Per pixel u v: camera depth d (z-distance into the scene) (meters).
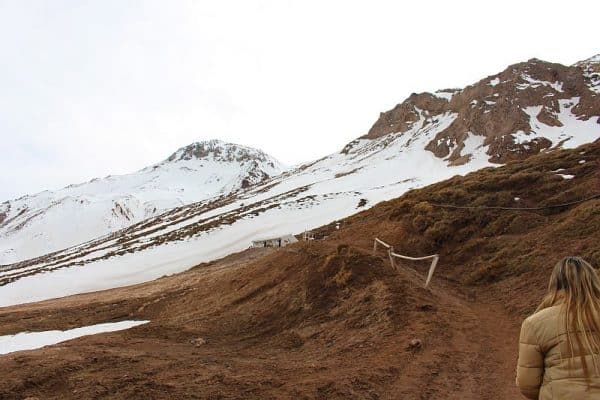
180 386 7.55
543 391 3.07
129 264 52.84
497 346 9.36
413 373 7.90
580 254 13.40
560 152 28.33
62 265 59.62
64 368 8.80
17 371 8.72
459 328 10.52
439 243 21.19
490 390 7.15
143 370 8.65
